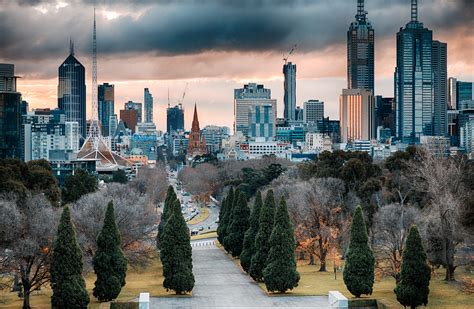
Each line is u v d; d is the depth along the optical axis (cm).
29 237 16212
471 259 19188
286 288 17562
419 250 15700
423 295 15600
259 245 19312
